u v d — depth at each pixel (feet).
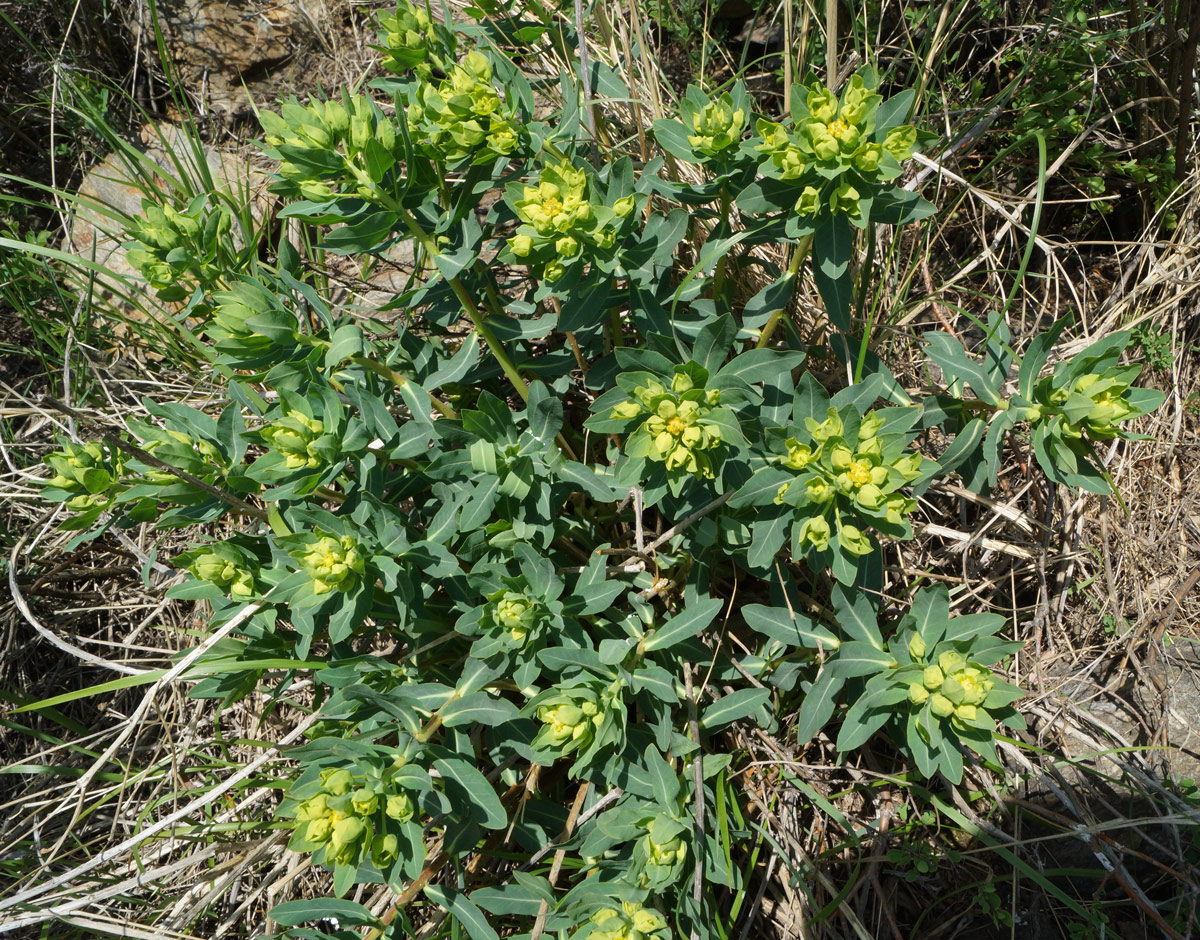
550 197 1.58
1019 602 2.16
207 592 1.76
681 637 1.69
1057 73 2.35
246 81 3.02
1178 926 1.78
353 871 1.49
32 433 2.57
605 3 2.23
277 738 2.21
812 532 1.53
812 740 2.03
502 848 1.89
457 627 1.66
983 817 1.91
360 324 2.31
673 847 1.57
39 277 2.59
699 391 1.52
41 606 2.42
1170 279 2.26
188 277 1.88
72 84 2.64
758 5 2.46
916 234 2.31
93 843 2.17
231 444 1.78
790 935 1.85
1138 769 1.86
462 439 1.72
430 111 1.65
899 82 2.49
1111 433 1.55
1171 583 2.10
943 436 2.21
